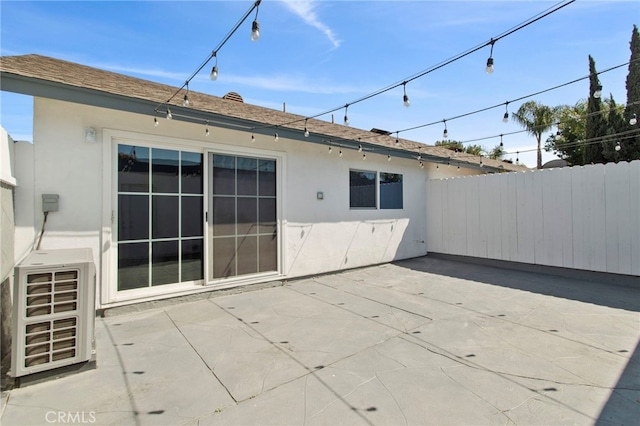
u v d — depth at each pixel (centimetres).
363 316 411
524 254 714
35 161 368
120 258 430
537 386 243
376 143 730
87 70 480
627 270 569
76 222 394
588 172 620
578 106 1700
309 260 646
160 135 460
